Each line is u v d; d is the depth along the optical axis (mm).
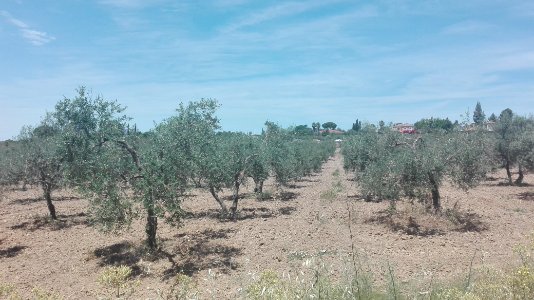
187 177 16453
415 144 20234
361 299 6027
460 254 14633
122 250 16438
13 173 23734
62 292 12250
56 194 33156
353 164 29328
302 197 29734
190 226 20359
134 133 16953
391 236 17484
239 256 15000
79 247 17234
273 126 28844
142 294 11258
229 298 10195
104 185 14953
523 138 31516
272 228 19469
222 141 22109
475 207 23688
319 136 98688
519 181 34094
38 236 19359
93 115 16562
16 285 13023
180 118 17344
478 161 19906
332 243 16453
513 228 18594
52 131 22688
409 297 6406
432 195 20406
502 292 5824
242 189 35344
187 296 7484
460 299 5941
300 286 5930
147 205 14664
